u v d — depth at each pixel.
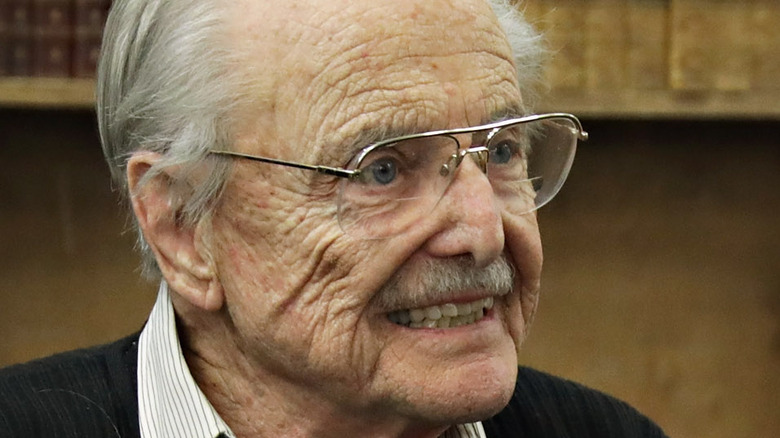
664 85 4.12
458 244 2.03
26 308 4.66
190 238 2.26
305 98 2.04
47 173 4.62
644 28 4.09
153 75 2.23
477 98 2.08
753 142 4.83
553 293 4.88
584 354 4.91
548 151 2.36
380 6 2.04
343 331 2.08
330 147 2.04
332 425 2.29
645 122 4.80
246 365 2.33
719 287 4.91
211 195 2.17
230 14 2.12
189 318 2.43
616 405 2.91
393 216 2.06
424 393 2.08
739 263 4.91
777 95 4.11
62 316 4.68
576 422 2.80
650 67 4.11
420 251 2.08
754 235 4.89
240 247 2.17
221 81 2.11
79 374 2.56
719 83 4.10
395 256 2.04
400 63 2.02
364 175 2.06
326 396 2.20
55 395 2.49
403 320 2.13
